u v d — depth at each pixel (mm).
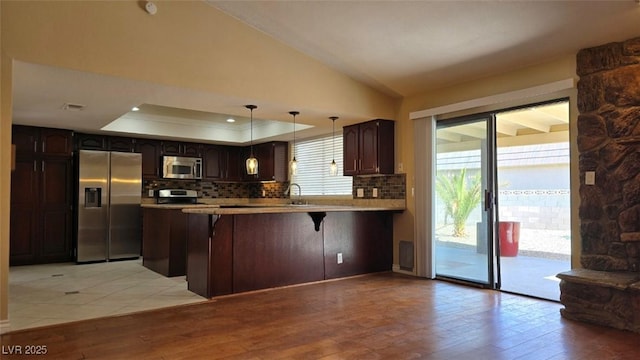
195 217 4449
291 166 5637
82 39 3350
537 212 7773
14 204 5941
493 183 4645
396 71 4832
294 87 4590
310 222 4953
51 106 4590
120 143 7031
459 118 4984
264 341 2947
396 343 2906
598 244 3709
